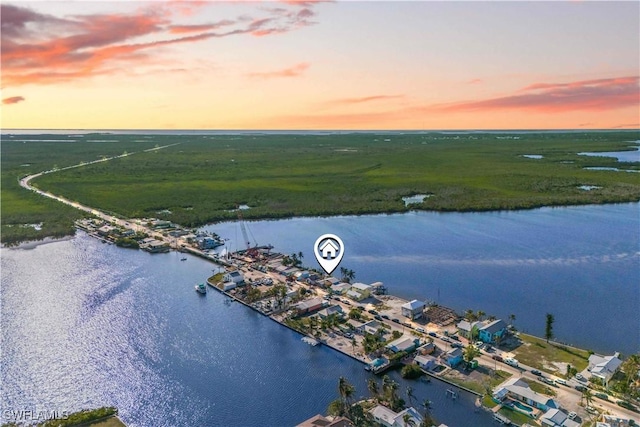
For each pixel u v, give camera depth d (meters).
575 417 93.31
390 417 92.00
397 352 119.62
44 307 154.62
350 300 156.00
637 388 102.50
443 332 131.88
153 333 137.00
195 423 97.69
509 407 98.00
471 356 113.81
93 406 103.94
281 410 101.38
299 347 128.00
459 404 100.38
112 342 132.00
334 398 105.06
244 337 134.12
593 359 111.94
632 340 127.38
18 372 116.75
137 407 103.31
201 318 146.62
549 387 104.38
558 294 158.62
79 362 121.62
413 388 106.88
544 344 124.38
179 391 108.81
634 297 154.75
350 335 131.50
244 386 110.38
